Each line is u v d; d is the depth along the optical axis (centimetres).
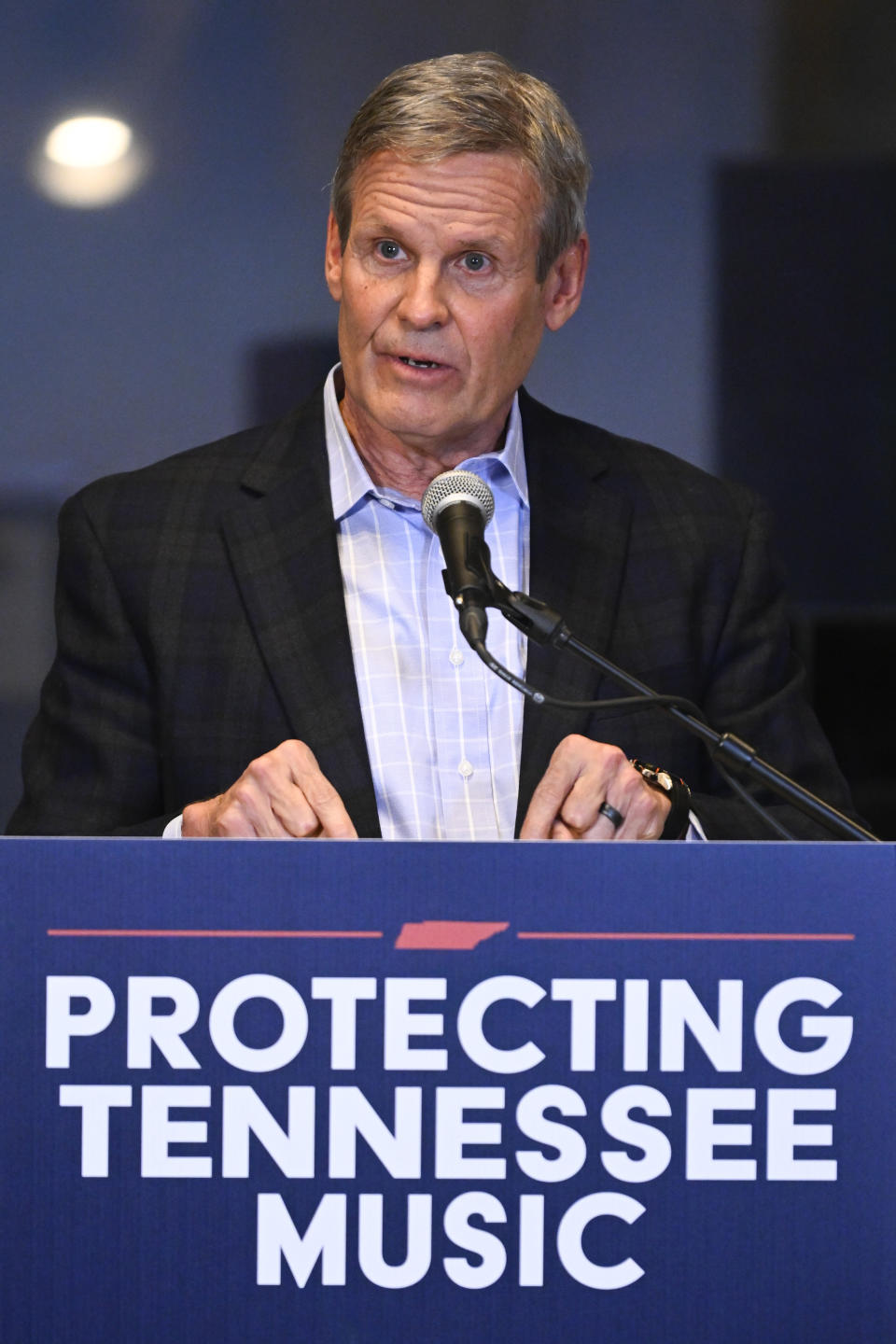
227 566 632
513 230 572
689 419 904
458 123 560
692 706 418
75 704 634
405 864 325
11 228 866
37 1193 322
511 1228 325
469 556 421
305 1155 324
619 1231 326
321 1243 323
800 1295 328
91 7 865
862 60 898
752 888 329
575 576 638
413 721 609
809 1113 329
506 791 606
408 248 570
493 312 577
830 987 330
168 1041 324
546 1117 326
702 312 902
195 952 324
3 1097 322
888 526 915
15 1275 321
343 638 609
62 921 323
